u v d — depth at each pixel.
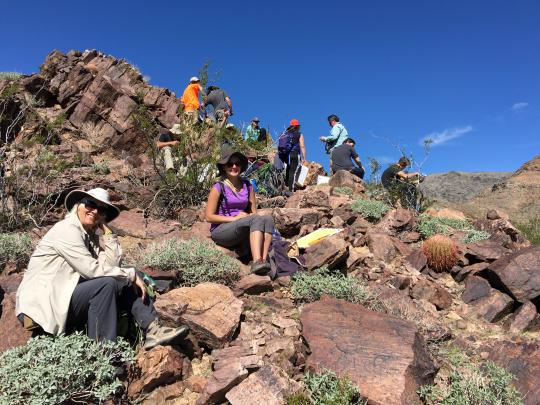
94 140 12.50
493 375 4.20
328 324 4.38
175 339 3.98
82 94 13.35
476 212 13.48
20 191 7.53
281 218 7.18
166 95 13.81
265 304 5.07
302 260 5.89
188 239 6.45
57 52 14.57
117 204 7.73
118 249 4.15
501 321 5.66
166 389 3.77
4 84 13.30
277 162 10.42
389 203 10.18
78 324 3.98
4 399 3.18
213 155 8.67
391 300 5.35
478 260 6.80
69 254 3.78
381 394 3.66
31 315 3.66
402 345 4.09
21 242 5.88
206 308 4.43
